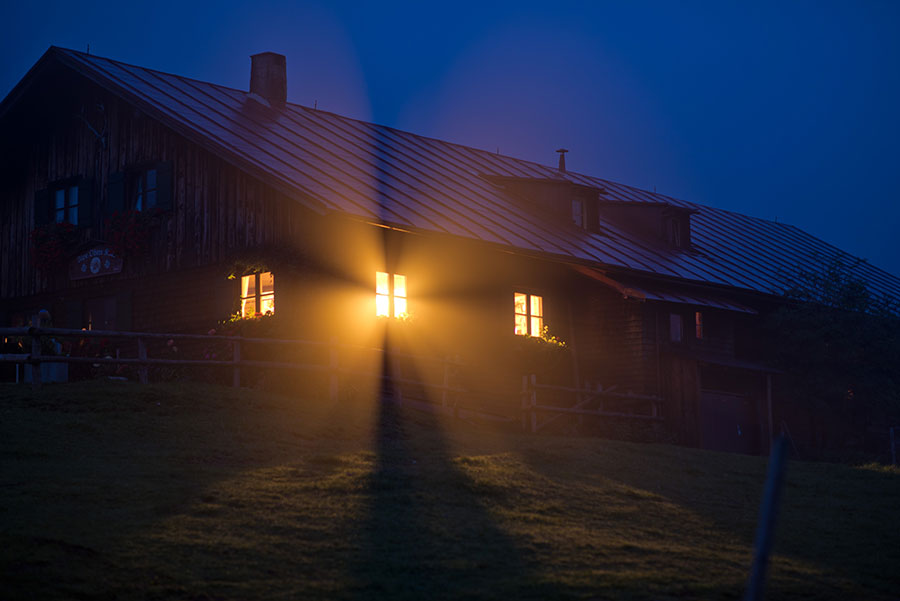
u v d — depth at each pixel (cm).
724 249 3728
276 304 2208
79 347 2412
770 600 873
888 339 3094
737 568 976
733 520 1224
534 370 2622
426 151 3194
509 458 1458
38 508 966
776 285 3428
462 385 2406
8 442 1243
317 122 2955
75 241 2670
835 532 1205
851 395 3147
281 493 1112
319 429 1573
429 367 2339
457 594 824
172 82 2772
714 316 3094
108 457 1233
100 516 962
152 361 1725
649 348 2738
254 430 1485
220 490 1100
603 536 1059
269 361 2055
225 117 2592
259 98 2933
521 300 2703
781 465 538
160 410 1533
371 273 2277
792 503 1406
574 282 2880
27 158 2853
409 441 1579
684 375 2705
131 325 2517
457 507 1127
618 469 1519
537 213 3020
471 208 2691
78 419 1412
